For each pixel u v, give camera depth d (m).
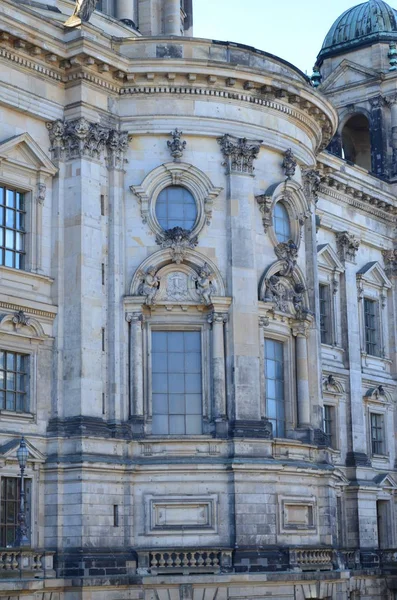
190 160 62.25
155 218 61.31
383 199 86.25
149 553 56.78
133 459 58.50
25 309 56.28
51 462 55.88
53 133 59.25
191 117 62.25
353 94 91.69
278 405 64.12
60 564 54.88
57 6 70.06
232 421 59.72
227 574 56.62
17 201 57.88
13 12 57.00
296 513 62.00
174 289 60.91
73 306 57.81
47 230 58.69
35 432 56.19
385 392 84.81
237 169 62.66
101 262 59.56
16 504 54.81
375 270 85.38
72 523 55.19
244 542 58.12
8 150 56.56
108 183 60.75
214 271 61.22
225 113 63.00
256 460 59.16
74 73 59.50
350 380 80.31
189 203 62.34
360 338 82.94
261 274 63.19
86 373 57.19
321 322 79.50
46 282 58.03
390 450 84.50
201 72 61.59
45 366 57.25
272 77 63.50
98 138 60.00
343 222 82.50
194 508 58.31
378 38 91.50
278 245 64.44
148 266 60.56
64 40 59.22
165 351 60.91
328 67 94.25
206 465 58.44
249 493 58.72
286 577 58.38
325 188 80.31
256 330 61.41
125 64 60.81
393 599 78.12
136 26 79.50
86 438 56.12
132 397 59.22
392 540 82.62
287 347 65.12
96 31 60.34
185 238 61.12
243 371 60.38
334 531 65.19
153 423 60.06
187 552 57.06
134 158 61.78
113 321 59.50
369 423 82.56
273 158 65.25
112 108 61.56
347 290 81.69
